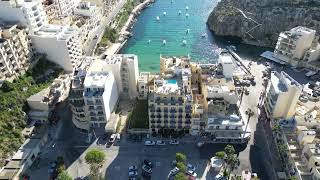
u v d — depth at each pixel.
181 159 135.12
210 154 146.38
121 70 171.25
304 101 168.75
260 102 176.38
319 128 143.12
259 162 142.38
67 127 163.12
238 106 161.38
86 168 141.75
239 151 147.75
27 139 152.00
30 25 184.75
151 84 171.25
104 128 161.75
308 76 199.25
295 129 143.25
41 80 182.75
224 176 134.38
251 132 156.88
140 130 157.25
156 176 137.50
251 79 195.12
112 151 149.62
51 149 151.38
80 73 165.25
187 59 175.12
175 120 151.38
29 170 141.25
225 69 165.00
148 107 158.12
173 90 147.50
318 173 118.88
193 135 156.12
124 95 181.50
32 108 164.62
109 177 137.62
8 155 142.38
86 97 149.88
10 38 167.50
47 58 194.38
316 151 125.81
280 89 151.88
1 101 154.38
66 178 128.00
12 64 171.62
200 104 151.88
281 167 139.88
